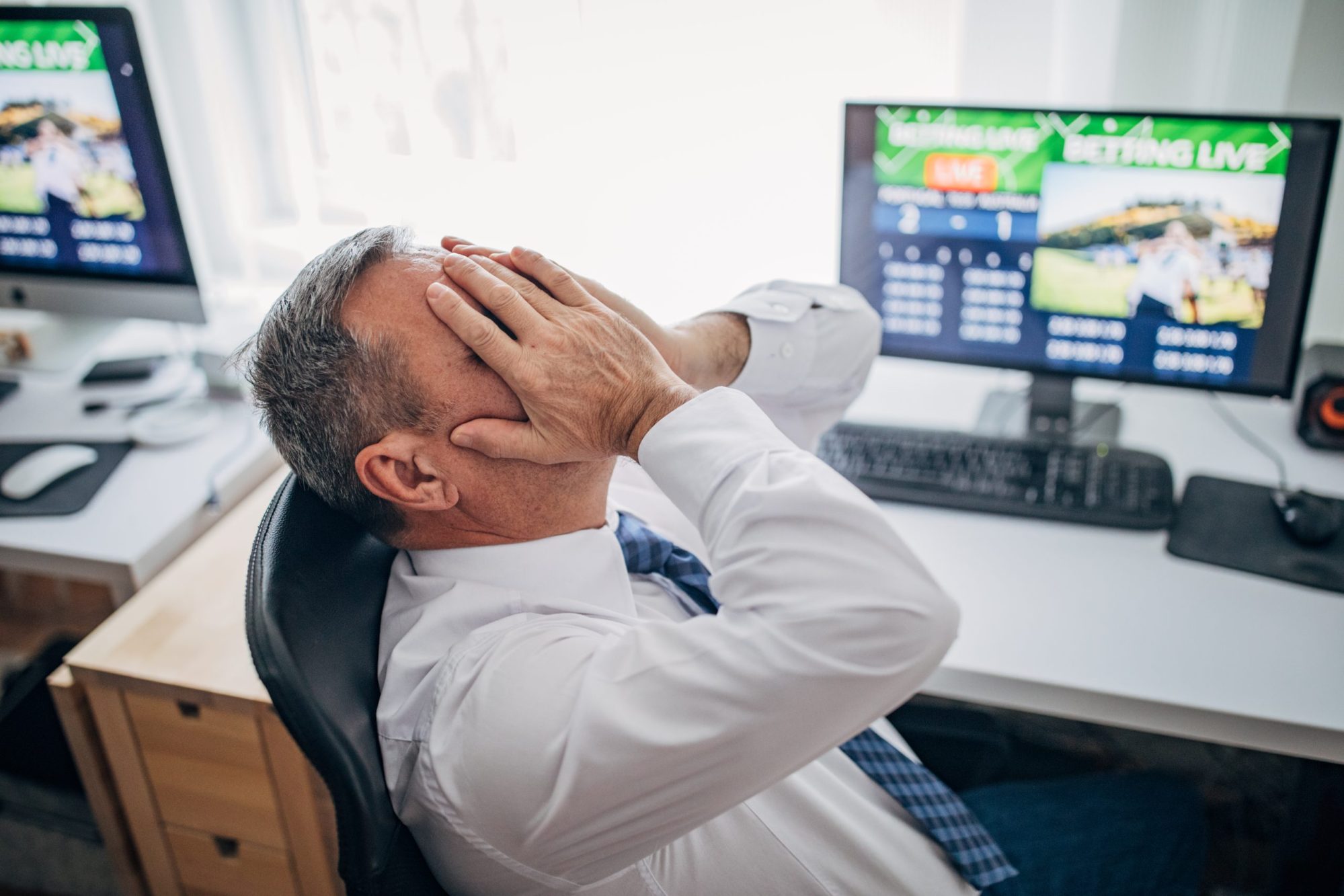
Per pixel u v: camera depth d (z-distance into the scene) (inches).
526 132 67.2
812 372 47.3
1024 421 61.9
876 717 29.4
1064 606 48.4
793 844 37.1
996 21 61.7
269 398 32.3
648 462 31.7
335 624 32.6
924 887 38.6
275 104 72.8
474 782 30.4
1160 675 43.9
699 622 29.8
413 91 66.9
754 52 63.8
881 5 62.1
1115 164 53.9
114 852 53.1
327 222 71.5
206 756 49.0
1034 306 58.1
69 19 61.1
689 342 42.3
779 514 29.0
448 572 35.7
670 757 28.4
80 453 62.8
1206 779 64.8
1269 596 48.6
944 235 58.0
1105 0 60.0
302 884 51.8
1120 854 47.3
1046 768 65.2
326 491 33.6
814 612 27.9
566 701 30.5
